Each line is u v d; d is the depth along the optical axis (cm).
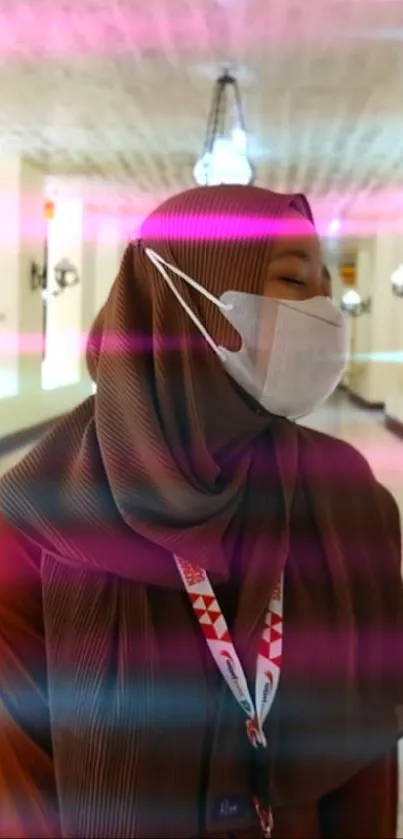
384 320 1667
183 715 87
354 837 98
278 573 92
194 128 915
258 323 91
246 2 525
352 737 94
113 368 89
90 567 87
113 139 988
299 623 93
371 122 888
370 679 98
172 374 89
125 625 87
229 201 93
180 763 87
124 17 555
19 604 92
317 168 1210
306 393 95
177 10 542
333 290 113
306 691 92
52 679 88
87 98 784
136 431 85
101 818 85
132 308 92
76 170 1231
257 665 91
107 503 87
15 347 1106
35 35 594
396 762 102
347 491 103
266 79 714
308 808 94
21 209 1123
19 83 730
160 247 93
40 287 1223
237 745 89
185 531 85
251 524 94
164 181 1331
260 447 98
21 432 1063
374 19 556
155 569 88
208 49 631
